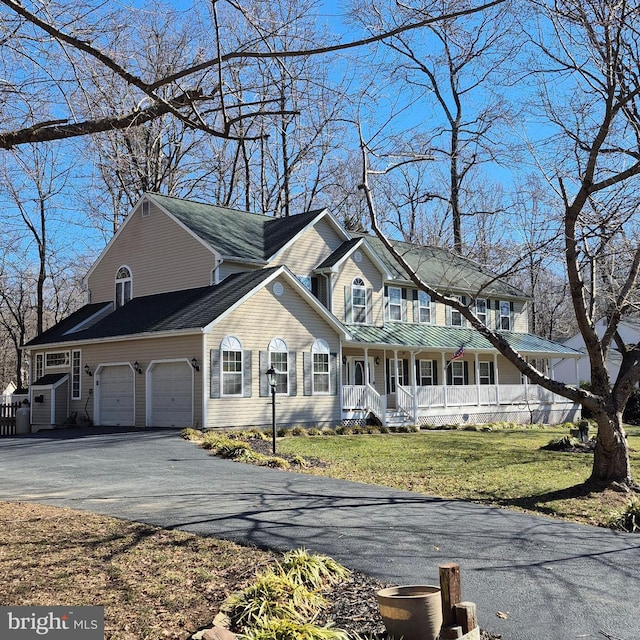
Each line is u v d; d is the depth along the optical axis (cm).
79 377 2583
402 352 3161
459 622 518
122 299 2795
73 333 2669
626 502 1204
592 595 662
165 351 2217
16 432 2508
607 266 1329
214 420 2103
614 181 1173
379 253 3105
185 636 548
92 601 613
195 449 1695
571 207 1216
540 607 626
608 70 1153
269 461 1500
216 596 632
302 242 2723
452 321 3422
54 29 644
